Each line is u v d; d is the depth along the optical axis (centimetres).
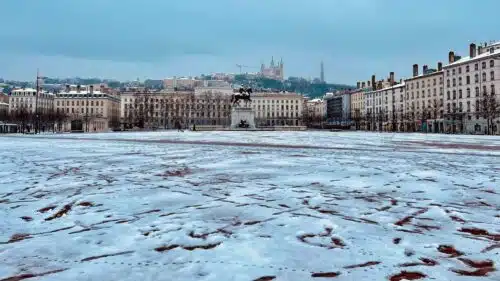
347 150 2478
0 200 873
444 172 1348
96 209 791
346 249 552
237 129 9112
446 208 802
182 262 502
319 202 857
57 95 17475
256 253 534
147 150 2425
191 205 826
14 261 505
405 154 2153
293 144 3186
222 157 1928
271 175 1274
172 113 17725
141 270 476
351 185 1078
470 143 3556
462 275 463
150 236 612
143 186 1058
